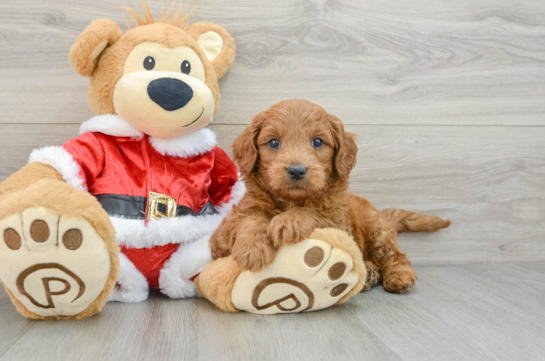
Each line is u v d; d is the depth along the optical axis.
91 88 1.53
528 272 1.98
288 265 1.24
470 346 1.12
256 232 1.25
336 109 2.00
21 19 1.75
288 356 1.03
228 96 1.91
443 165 2.10
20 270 1.12
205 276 1.39
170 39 1.50
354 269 1.33
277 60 1.93
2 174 1.78
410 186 2.08
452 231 2.14
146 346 1.07
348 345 1.10
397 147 2.06
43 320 1.26
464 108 2.11
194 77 1.53
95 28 1.44
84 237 1.13
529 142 2.18
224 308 1.35
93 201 1.18
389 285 1.62
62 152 1.38
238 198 1.64
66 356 1.00
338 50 1.98
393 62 2.03
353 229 1.62
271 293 1.28
